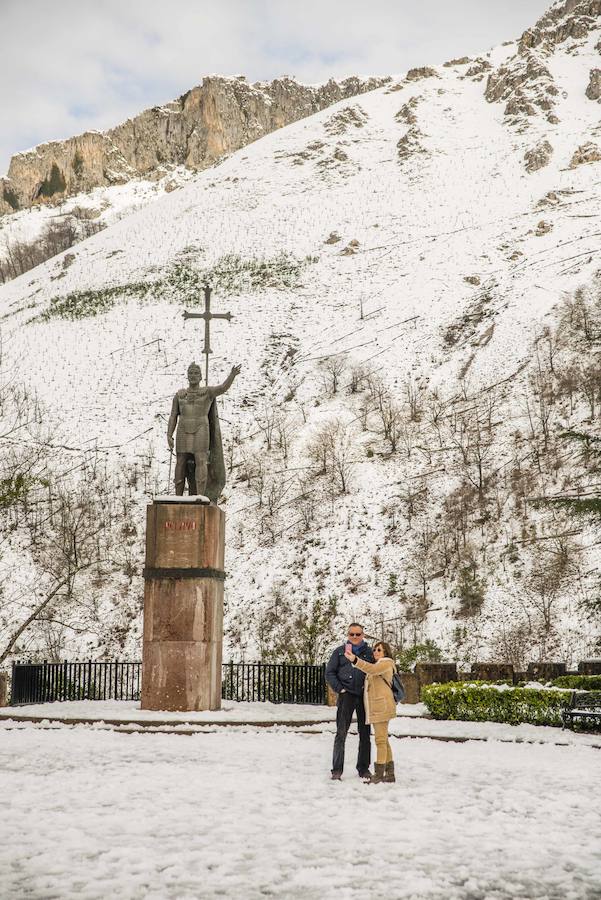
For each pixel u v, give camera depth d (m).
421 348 100.44
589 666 24.70
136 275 153.25
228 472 78.44
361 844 7.28
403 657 30.28
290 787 9.99
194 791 9.62
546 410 75.75
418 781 10.55
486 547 58.59
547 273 111.56
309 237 160.88
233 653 51.91
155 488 73.81
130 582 58.03
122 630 53.31
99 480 74.81
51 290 157.12
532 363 86.38
